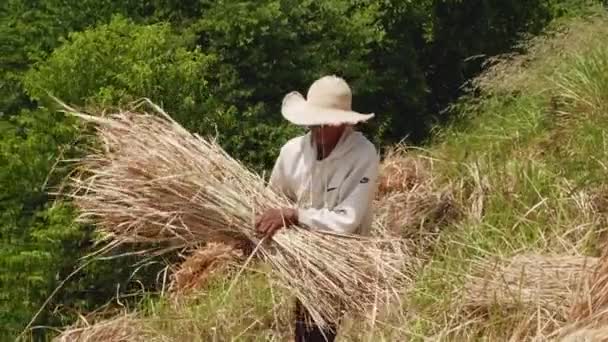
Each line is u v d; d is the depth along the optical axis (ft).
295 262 16.43
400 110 41.93
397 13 41.60
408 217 25.38
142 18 39.91
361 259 16.51
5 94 40.34
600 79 28.94
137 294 27.55
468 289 19.99
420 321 19.07
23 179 32.27
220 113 34.40
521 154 27.58
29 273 30.55
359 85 39.70
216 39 38.11
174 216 16.92
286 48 38.60
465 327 19.10
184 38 37.29
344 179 16.69
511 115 30.86
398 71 41.47
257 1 38.45
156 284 28.07
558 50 33.09
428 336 18.99
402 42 41.86
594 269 18.80
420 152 31.89
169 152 17.13
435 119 40.34
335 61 39.55
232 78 37.50
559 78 30.50
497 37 43.37
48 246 30.42
